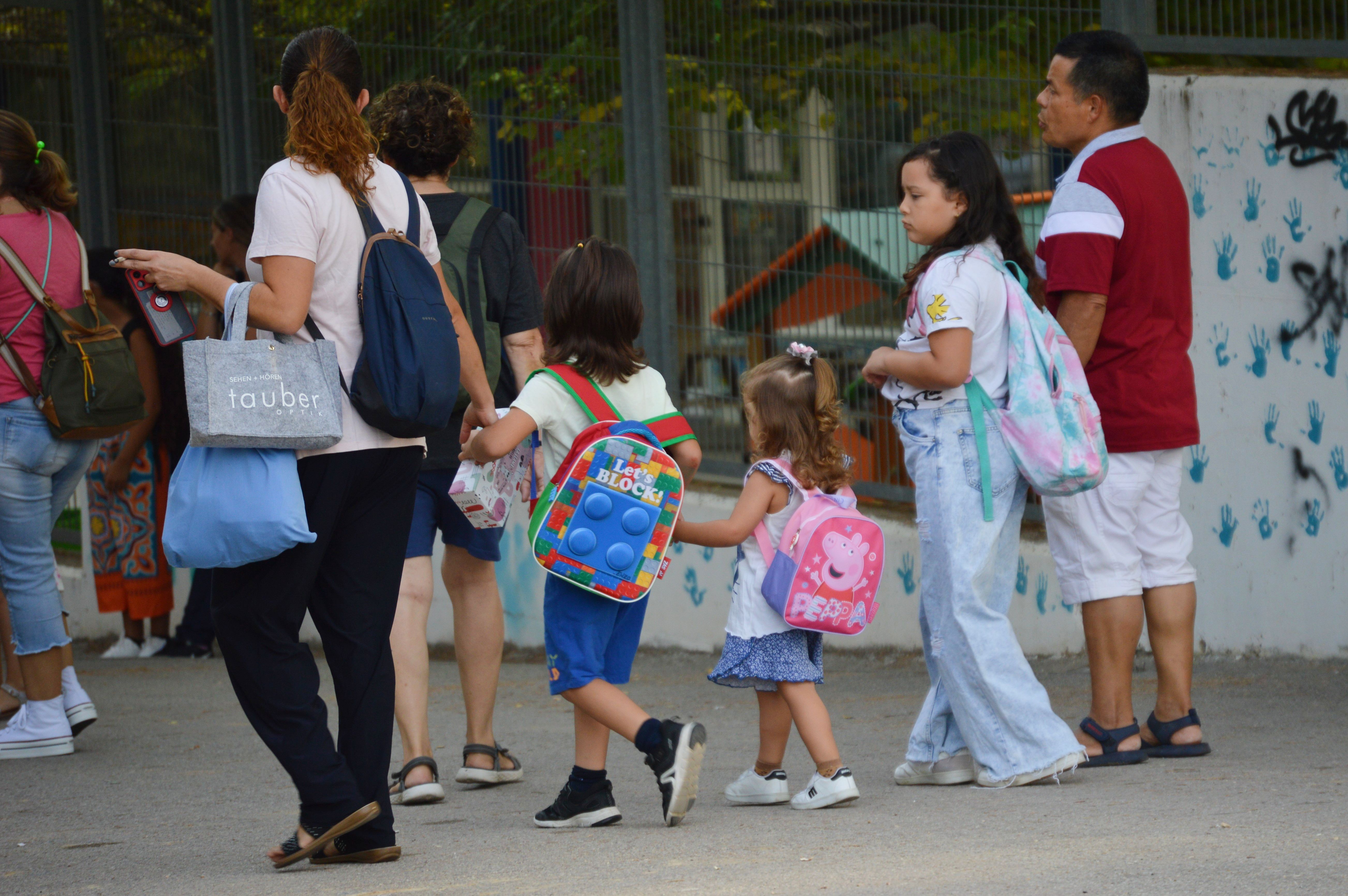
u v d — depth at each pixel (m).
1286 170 18.64
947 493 12.91
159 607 24.11
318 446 10.19
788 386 12.95
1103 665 14.05
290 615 10.40
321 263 10.48
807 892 9.49
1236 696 17.12
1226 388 18.92
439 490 14.04
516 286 14.69
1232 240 18.81
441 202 14.48
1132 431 14.02
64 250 15.47
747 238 21.91
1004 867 9.98
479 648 14.26
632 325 12.25
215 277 10.38
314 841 10.47
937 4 20.28
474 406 12.20
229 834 12.24
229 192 25.75
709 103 22.02
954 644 12.91
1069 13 19.48
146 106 26.70
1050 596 19.67
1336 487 18.58
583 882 10.02
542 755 15.90
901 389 13.35
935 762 13.39
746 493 12.73
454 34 23.45
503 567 23.03
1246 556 18.98
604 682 11.95
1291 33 19.28
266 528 9.92
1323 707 16.34
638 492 11.62
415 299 10.49
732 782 14.10
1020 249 13.53
